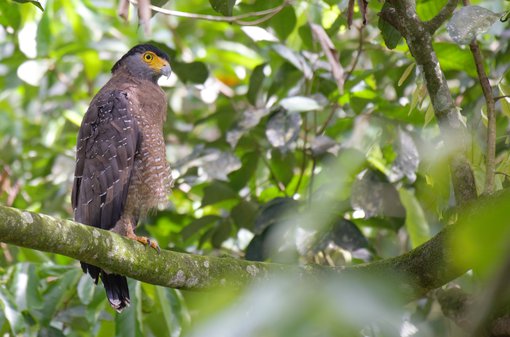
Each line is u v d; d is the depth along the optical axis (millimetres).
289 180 10141
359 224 9867
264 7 10109
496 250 1509
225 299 1684
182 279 6199
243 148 10523
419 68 6559
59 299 8242
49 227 5352
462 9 6145
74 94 13719
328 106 10219
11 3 8867
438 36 10438
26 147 11781
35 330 8156
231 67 13875
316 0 10586
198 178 10156
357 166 9070
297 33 11211
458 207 6277
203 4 13938
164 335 8844
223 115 10812
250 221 9781
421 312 8859
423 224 8406
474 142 6859
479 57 6680
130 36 14141
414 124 9328
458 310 7930
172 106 13773
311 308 1607
